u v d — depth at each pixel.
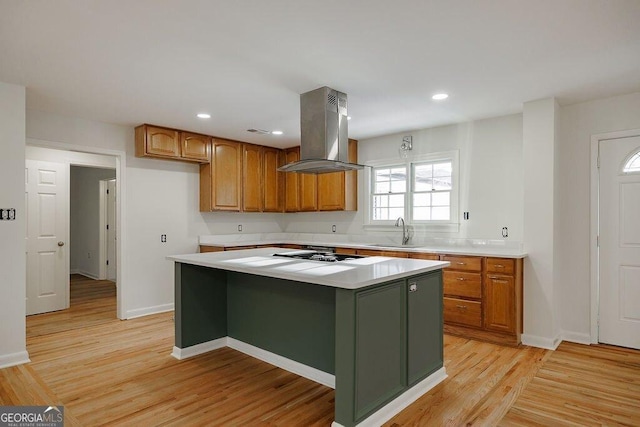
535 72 2.97
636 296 3.49
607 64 2.82
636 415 2.35
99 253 7.36
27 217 4.80
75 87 3.28
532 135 3.69
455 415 2.37
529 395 2.62
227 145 5.43
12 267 3.16
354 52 2.61
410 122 4.51
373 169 5.45
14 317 3.17
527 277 3.70
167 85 3.25
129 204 4.67
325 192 5.57
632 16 2.13
